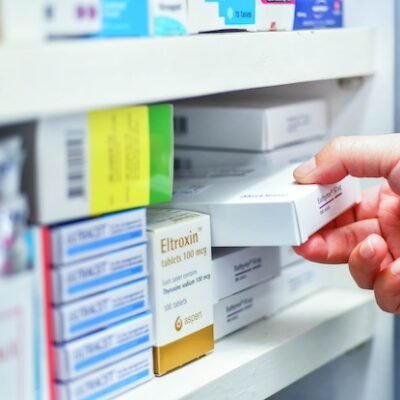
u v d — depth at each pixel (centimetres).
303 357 67
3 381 44
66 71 43
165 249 55
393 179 63
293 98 80
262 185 64
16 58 41
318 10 71
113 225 51
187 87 52
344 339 73
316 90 80
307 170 62
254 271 67
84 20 46
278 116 73
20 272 44
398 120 77
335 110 80
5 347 44
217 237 60
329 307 74
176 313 57
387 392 80
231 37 56
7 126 46
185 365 59
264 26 63
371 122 78
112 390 52
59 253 47
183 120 76
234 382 59
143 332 54
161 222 57
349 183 67
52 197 46
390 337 79
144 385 55
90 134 48
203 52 53
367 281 66
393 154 62
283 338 65
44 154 45
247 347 63
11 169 43
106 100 46
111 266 51
